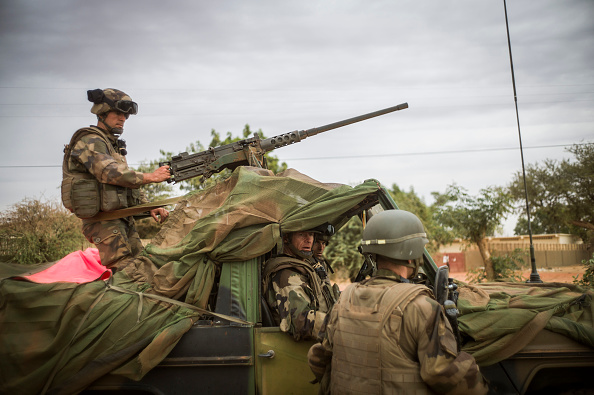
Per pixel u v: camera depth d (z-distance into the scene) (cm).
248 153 381
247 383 269
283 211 296
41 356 260
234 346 271
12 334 264
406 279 222
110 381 264
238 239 288
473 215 1335
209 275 288
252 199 297
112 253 333
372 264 318
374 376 193
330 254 1630
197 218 320
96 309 272
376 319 197
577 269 2333
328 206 289
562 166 2508
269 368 271
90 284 284
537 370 254
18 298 268
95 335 267
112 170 327
